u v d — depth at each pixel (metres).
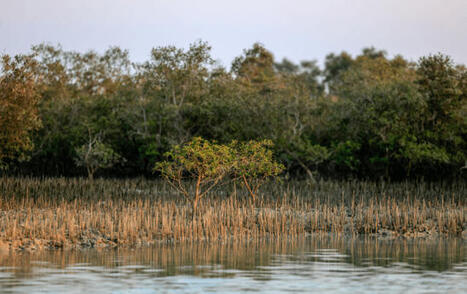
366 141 114.19
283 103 113.75
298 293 33.78
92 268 41.59
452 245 56.84
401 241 60.00
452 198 82.94
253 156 72.12
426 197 87.94
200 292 33.81
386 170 110.75
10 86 80.94
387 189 94.44
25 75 82.31
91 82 157.88
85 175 129.75
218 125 114.44
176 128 115.88
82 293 33.41
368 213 69.12
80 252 49.81
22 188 82.00
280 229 65.94
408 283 37.00
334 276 39.28
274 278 38.34
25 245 51.97
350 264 44.38
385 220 68.44
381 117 106.44
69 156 127.44
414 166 112.06
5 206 68.94
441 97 107.75
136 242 56.44
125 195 84.38
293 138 111.62
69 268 41.53
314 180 104.94
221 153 66.44
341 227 68.00
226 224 65.81
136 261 44.94
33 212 65.94
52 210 67.88
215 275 39.28
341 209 73.12
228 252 50.41
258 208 76.75
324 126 120.81
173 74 116.62
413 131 108.00
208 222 62.16
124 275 39.00
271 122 112.12
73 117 131.00
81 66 156.25
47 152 129.25
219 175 68.62
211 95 118.50
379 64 145.50
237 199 82.62
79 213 63.66
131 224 57.44
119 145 127.19
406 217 68.19
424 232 67.00
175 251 50.84
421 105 106.88
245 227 65.81
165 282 36.69
